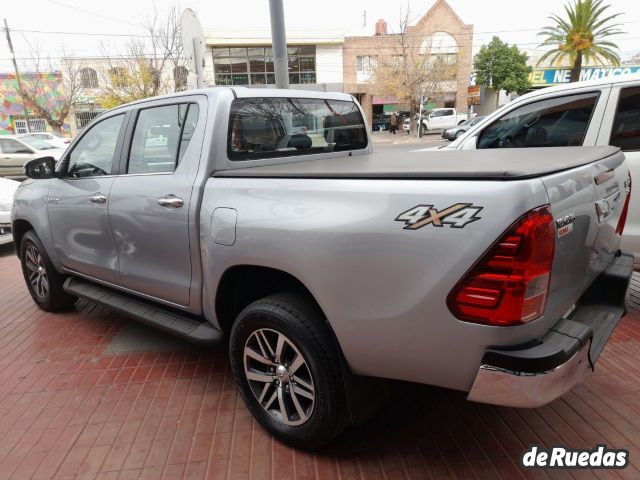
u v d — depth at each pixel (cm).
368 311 198
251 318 241
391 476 224
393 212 189
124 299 353
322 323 222
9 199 702
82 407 291
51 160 382
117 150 331
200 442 255
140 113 319
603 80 395
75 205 360
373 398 229
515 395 171
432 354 188
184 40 630
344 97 374
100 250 349
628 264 254
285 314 226
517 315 170
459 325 178
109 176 334
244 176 246
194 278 277
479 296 172
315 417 227
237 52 3469
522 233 164
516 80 3759
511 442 244
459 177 177
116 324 420
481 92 4088
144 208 297
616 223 254
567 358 175
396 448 243
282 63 641
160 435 262
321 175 215
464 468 228
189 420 275
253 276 265
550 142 420
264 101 301
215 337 277
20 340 392
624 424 255
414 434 253
